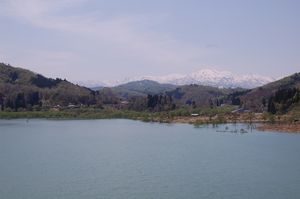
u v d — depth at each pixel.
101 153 160.62
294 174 117.62
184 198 93.06
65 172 121.19
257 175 116.31
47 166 131.38
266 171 121.94
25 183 107.12
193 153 158.62
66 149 173.38
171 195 95.56
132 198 93.12
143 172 120.88
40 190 100.06
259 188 101.75
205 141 199.38
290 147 173.88
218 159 143.62
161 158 146.88
